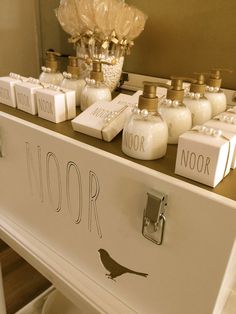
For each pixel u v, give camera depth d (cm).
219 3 56
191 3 60
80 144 39
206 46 61
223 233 29
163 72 69
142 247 37
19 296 93
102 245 42
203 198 29
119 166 35
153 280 38
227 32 57
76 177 41
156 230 34
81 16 55
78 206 43
